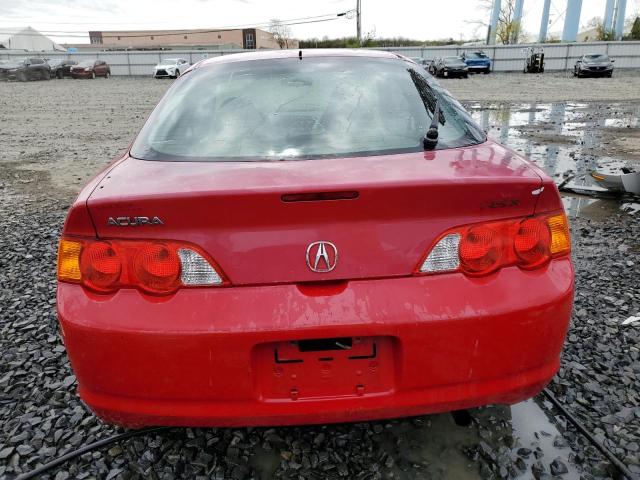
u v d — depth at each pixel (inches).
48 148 416.5
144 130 93.0
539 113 573.3
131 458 84.0
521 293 66.0
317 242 63.4
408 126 86.3
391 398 66.4
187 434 88.6
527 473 78.7
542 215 68.5
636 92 807.7
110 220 64.2
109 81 1380.4
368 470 80.2
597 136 402.9
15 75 1359.5
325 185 61.9
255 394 65.6
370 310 63.2
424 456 82.5
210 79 101.7
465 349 65.0
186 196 61.8
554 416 90.8
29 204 249.8
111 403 67.2
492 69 1560.0
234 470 81.0
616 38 1948.8
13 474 81.5
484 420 89.9
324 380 66.6
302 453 84.0
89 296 65.9
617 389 97.7
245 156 79.6
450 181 63.6
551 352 69.6
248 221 63.0
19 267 170.1
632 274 148.3
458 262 65.7
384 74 100.7
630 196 221.0
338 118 88.0
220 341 62.6
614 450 82.6
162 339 62.8
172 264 64.0
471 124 91.0
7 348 119.3
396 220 64.2
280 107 91.3
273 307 63.1
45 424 92.9
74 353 66.3
